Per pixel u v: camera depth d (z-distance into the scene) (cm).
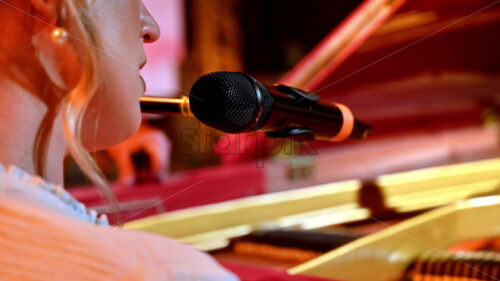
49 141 81
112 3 82
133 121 86
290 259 159
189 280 69
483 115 328
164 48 605
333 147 276
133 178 213
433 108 320
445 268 142
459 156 323
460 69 298
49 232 70
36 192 74
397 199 213
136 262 69
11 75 79
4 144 79
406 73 285
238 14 705
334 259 135
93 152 88
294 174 230
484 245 172
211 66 672
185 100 95
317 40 694
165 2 607
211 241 177
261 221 190
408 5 232
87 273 69
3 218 70
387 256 147
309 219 197
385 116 315
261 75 705
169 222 175
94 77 81
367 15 235
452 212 165
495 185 207
